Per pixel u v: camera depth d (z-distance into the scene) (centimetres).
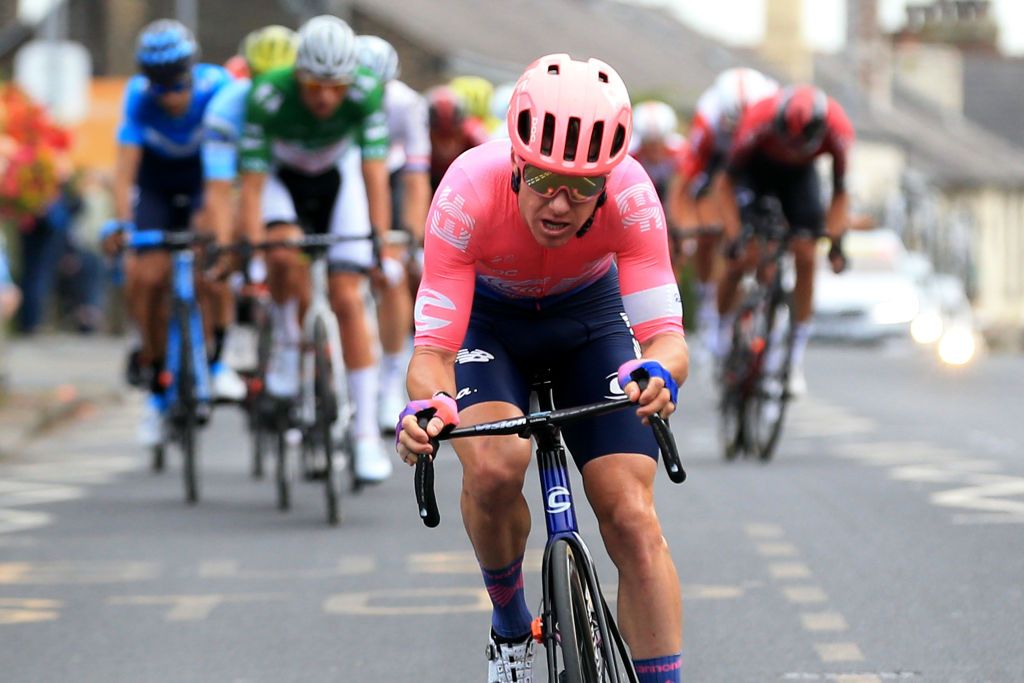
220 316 3072
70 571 2181
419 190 2864
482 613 1892
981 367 5694
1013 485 2797
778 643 1736
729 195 3375
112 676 1661
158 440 3141
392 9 11025
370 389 2706
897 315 6944
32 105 4166
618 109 1247
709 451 3325
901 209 14800
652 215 1365
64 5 10525
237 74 3356
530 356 1429
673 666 1313
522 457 1358
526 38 13150
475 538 1379
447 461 3262
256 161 2553
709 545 2266
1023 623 1814
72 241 6875
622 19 17825
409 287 3419
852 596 1950
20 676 1667
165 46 2869
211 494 2866
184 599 2002
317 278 2591
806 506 2588
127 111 2975
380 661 1694
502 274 1385
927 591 1972
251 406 2981
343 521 2541
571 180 1243
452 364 1371
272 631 1831
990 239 19075
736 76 3988
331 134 2558
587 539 2369
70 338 6662
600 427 1357
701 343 4494
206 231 2722
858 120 16925
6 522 2581
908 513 2516
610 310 1441
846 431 3659
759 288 3152
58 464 3294
